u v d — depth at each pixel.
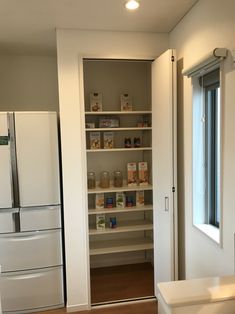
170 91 2.40
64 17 2.29
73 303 2.72
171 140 2.44
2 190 2.61
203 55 1.99
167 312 1.50
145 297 2.89
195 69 2.03
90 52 2.58
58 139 2.72
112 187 3.29
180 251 2.61
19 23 2.39
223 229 1.84
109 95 3.46
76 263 2.71
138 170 3.37
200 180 2.30
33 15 2.23
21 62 3.30
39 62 3.34
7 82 3.29
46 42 2.87
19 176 2.63
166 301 1.47
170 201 2.49
